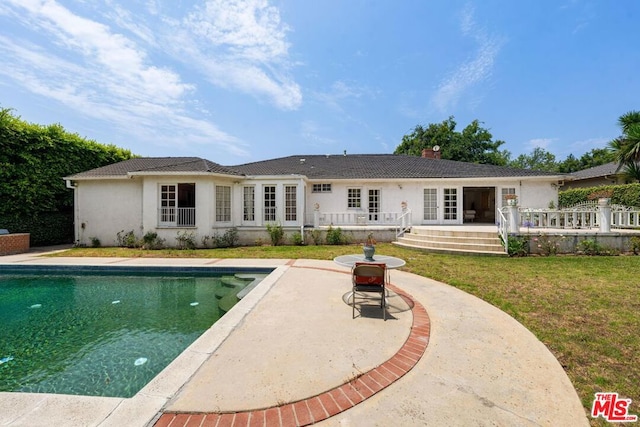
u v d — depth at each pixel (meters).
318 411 2.41
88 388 3.21
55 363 3.76
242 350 3.45
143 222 13.15
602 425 2.28
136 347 4.22
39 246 13.85
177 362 3.15
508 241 9.90
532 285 6.35
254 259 9.96
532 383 2.84
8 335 4.63
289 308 4.99
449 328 4.18
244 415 2.35
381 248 12.07
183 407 2.43
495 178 15.67
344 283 6.70
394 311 4.89
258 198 14.59
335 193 17.09
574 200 18.23
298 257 10.35
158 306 6.10
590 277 6.91
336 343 3.67
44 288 7.44
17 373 3.52
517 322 4.40
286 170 17.59
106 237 14.01
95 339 4.51
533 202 15.82
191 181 13.16
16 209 13.00
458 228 13.59
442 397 2.61
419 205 16.62
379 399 2.58
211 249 12.64
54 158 14.23
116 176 13.47
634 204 14.25
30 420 2.24
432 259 9.55
